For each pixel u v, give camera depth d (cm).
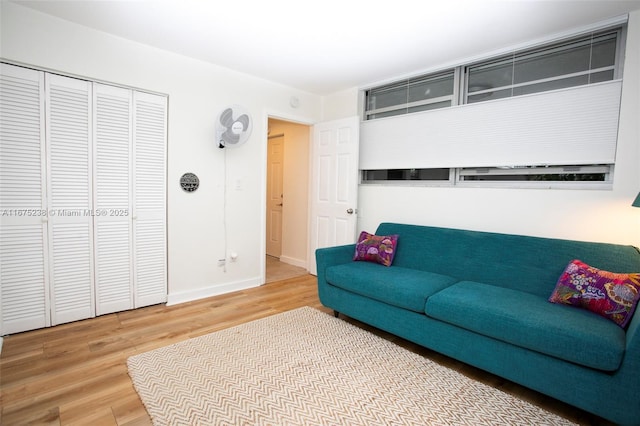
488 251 243
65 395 166
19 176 226
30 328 237
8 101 220
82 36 242
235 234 344
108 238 266
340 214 375
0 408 155
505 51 264
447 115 294
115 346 218
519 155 253
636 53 206
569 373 155
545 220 243
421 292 213
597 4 200
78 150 248
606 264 197
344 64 309
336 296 268
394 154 337
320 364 201
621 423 143
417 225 307
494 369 181
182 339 231
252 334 240
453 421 152
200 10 218
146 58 273
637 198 180
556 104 235
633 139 208
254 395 169
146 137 279
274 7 212
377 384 181
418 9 211
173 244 301
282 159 502
